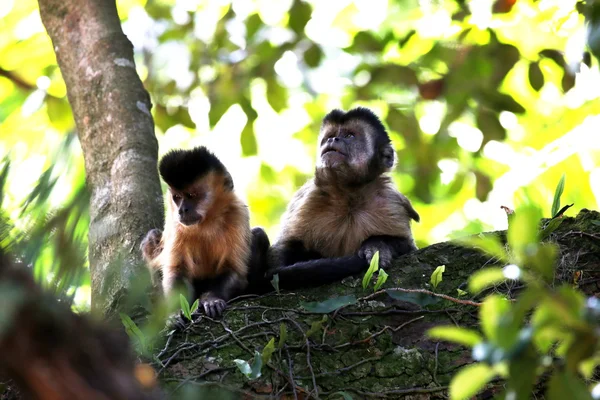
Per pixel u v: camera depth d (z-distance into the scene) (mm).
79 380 3279
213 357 8312
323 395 8227
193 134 23578
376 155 13227
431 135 20453
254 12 20594
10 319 3189
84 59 13375
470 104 18891
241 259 11672
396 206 13102
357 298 9305
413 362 8516
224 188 11703
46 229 3781
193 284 11719
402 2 21750
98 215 11836
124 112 12781
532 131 21875
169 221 11773
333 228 13164
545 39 20344
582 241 9469
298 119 24328
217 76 20453
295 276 10289
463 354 8602
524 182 18828
